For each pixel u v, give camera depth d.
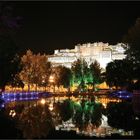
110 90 134.75
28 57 122.38
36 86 127.06
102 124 30.66
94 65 147.88
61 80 147.00
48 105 57.53
